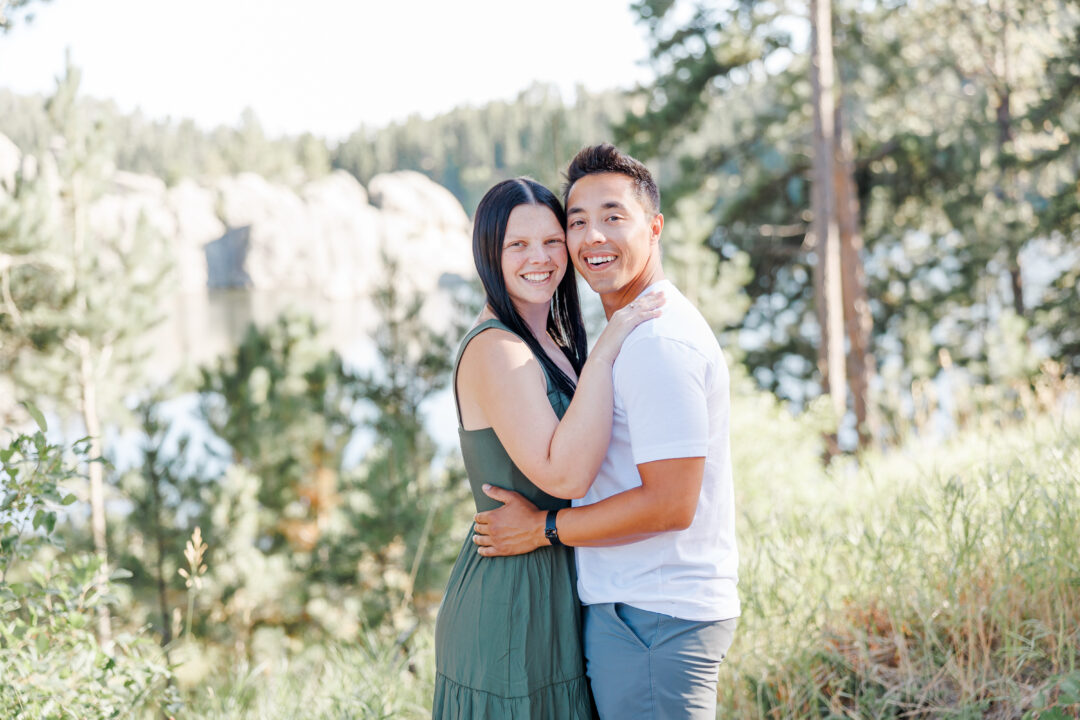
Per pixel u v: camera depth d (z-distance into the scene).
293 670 3.84
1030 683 2.54
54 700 2.51
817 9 12.16
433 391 11.19
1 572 2.60
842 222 14.68
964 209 15.95
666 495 1.91
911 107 17.28
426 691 3.32
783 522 3.61
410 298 11.23
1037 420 4.79
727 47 13.73
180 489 9.52
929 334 16.05
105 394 10.63
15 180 9.91
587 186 2.22
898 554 3.05
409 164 94.38
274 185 79.94
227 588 8.98
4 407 9.71
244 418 11.24
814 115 12.28
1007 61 17.25
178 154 87.06
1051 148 15.40
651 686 2.02
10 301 10.07
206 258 70.44
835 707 2.68
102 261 10.85
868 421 13.62
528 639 2.12
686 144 15.83
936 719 2.57
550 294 2.31
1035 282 16.23
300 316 11.91
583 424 1.98
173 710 2.92
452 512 9.52
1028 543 2.76
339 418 11.50
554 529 2.07
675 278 12.23
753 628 2.92
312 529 12.30
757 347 16.59
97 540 8.95
